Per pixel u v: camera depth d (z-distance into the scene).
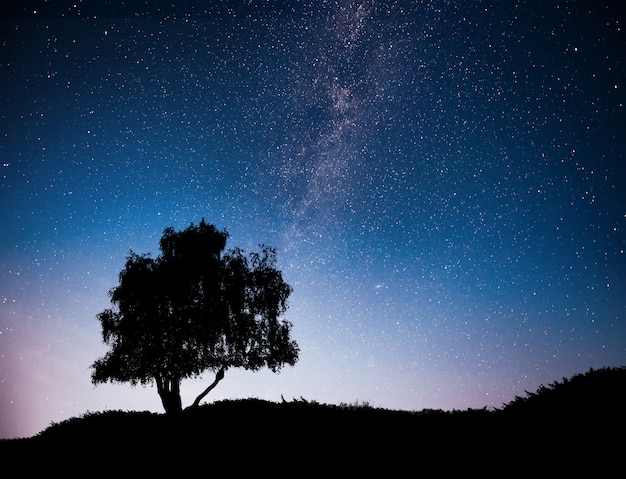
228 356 19.55
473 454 10.33
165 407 18.72
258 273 20.38
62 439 15.44
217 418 15.49
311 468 10.79
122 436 14.84
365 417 14.12
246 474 10.85
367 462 10.77
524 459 9.63
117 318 19.34
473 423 12.46
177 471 11.54
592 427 10.28
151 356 18.66
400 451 11.14
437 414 14.08
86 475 11.98
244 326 19.48
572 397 12.09
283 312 20.61
